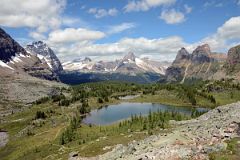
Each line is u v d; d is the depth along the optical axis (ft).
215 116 364.99
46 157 495.41
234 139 182.70
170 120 583.58
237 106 405.80
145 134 424.05
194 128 240.94
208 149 169.37
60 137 631.56
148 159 172.55
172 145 188.34
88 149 386.93
